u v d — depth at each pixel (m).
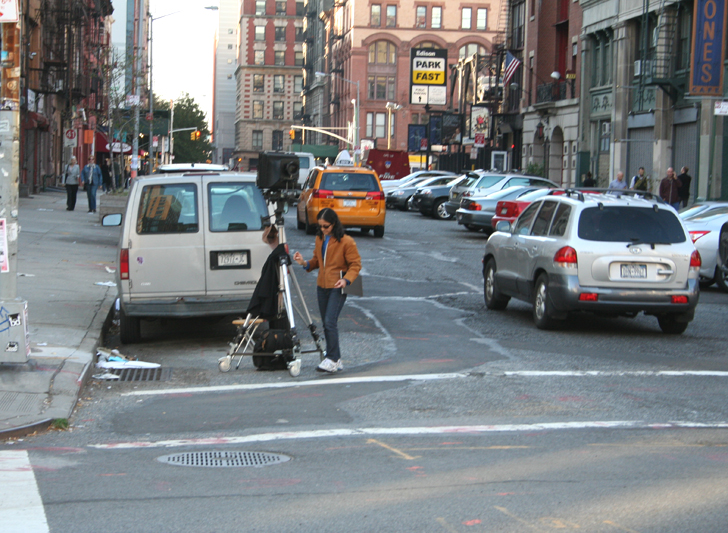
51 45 41.97
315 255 9.36
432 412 7.45
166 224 10.32
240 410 7.55
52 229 23.38
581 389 8.36
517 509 4.93
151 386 8.59
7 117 8.34
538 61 48.88
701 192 30.61
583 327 12.11
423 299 14.45
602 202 11.45
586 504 5.02
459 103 75.56
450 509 4.93
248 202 10.48
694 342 11.16
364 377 8.89
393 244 23.73
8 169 8.38
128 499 5.11
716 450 6.27
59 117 50.50
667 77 33.81
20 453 6.17
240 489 5.31
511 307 13.93
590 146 42.06
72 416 7.37
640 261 11.15
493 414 7.38
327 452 6.19
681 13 33.59
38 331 10.35
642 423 7.09
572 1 44.25
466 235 27.48
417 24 94.50
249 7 143.12
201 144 126.69
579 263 11.13
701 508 4.96
